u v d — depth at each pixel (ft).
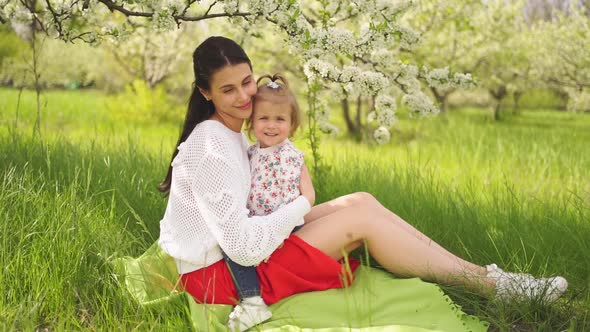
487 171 21.40
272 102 9.53
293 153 9.70
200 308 9.02
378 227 9.81
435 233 12.59
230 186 8.90
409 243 9.82
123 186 13.53
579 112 54.95
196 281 9.43
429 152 29.07
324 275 9.68
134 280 9.72
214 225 8.96
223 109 9.40
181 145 9.36
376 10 13.37
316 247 9.67
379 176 16.90
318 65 12.68
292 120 9.79
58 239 10.21
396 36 13.84
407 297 9.38
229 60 9.17
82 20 14.66
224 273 9.35
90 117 42.70
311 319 8.98
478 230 12.45
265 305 9.16
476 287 9.86
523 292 9.61
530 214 13.84
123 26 14.57
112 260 10.19
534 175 20.81
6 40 45.88
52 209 11.30
